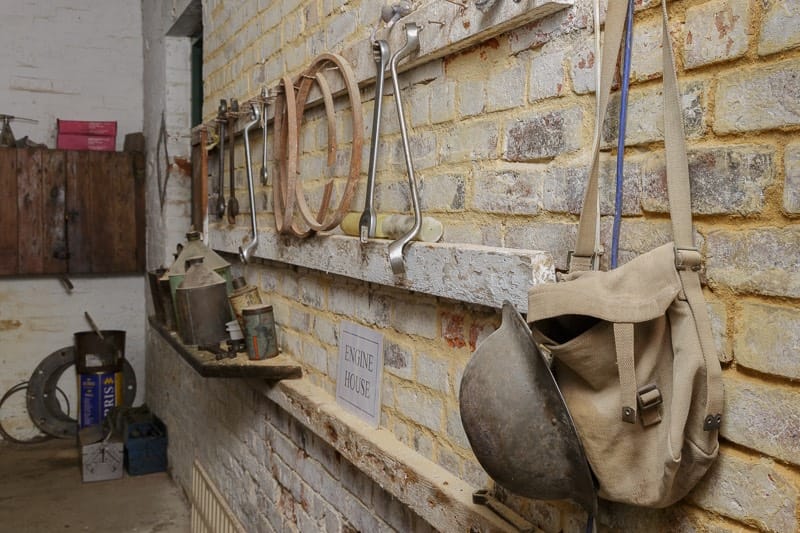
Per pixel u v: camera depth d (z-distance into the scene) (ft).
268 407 7.63
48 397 14.90
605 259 3.31
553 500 3.41
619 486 2.90
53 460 13.71
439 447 4.62
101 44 15.31
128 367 15.17
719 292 2.77
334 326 6.20
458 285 3.98
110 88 15.43
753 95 2.61
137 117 15.71
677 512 2.97
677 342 2.72
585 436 2.98
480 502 4.00
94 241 14.74
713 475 2.81
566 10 3.48
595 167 3.12
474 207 4.22
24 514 11.13
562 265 3.53
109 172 14.79
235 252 8.33
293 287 7.14
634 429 2.87
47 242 14.40
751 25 2.62
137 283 15.62
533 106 3.72
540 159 3.68
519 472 3.11
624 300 2.77
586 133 3.39
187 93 13.01
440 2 4.28
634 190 3.14
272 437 7.52
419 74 4.76
